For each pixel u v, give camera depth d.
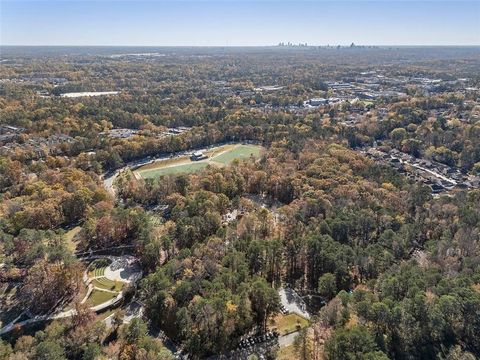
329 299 166.00
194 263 168.88
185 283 154.00
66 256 172.50
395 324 133.50
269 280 178.12
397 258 185.62
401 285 149.88
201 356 136.50
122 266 185.75
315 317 149.12
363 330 128.12
